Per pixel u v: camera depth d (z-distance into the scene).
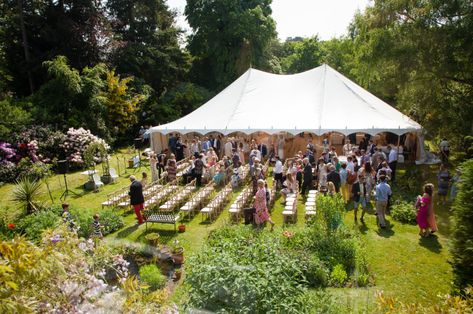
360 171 11.31
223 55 35.53
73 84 21.98
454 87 17.97
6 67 24.55
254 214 11.20
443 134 17.70
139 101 28.53
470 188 6.64
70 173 18.72
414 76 17.56
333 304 6.02
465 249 6.46
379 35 17.50
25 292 2.79
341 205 9.32
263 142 21.56
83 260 3.73
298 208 12.68
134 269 9.06
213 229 11.16
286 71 45.94
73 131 19.30
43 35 25.70
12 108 19.69
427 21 16.27
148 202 12.96
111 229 11.23
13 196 12.98
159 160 17.81
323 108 18.41
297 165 14.60
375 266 8.53
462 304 4.31
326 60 41.62
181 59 36.84
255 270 5.47
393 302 4.79
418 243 9.65
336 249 8.74
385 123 17.28
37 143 18.77
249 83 21.09
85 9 26.91
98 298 3.47
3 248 2.75
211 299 5.11
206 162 17.39
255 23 34.16
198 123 19.27
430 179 15.10
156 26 35.94
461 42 15.88
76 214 11.49
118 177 17.81
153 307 3.79
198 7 35.50
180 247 9.20
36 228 10.32
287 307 5.04
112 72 24.88
